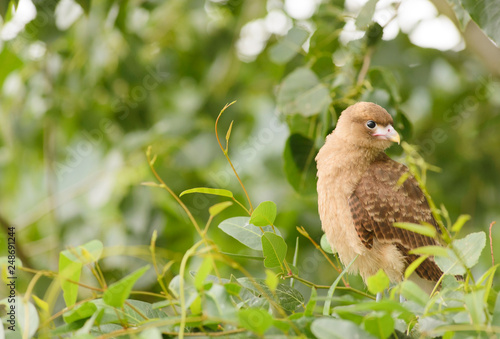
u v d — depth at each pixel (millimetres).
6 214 14664
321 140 9375
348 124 9961
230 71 13766
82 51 12242
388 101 8992
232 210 12375
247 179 13195
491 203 12578
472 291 5141
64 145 14445
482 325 4852
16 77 13266
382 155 10156
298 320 5285
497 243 12383
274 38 13578
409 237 9484
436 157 12922
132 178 12078
